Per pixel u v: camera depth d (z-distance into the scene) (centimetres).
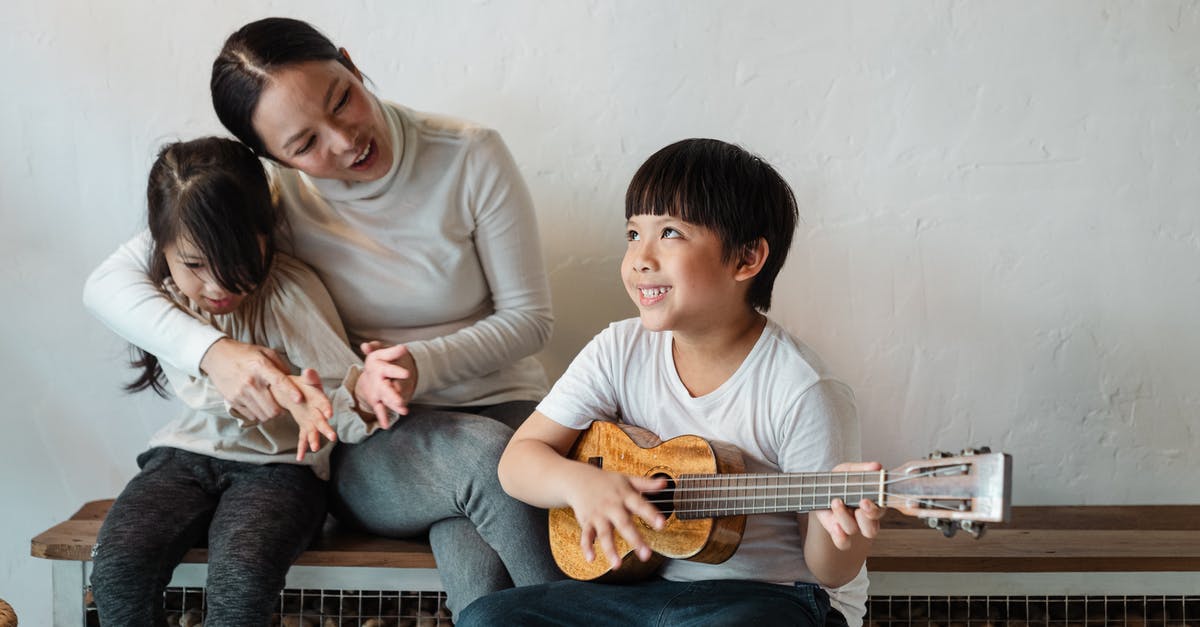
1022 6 188
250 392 155
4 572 202
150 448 172
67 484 202
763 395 134
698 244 130
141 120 193
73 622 167
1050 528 180
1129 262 193
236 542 150
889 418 198
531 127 194
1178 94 189
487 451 155
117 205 195
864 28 190
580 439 144
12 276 197
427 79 193
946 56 190
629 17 191
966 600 173
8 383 199
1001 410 197
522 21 192
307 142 154
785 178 194
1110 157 191
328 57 155
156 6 190
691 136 194
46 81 192
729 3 190
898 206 193
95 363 199
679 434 139
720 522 127
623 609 131
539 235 180
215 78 155
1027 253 193
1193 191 191
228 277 157
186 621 167
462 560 155
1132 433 196
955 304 195
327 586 166
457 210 172
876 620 173
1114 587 166
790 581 132
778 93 192
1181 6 187
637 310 199
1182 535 176
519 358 176
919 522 178
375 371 158
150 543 152
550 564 153
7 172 194
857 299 196
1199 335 194
